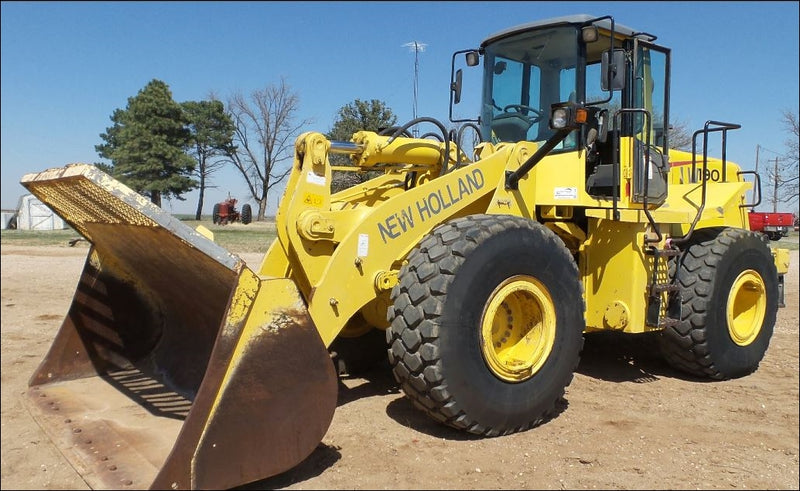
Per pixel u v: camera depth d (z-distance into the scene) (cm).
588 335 670
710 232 539
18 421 384
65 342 420
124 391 402
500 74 524
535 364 380
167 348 440
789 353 642
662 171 501
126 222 352
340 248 363
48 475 314
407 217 389
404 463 330
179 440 263
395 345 352
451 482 311
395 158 431
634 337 646
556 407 436
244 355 281
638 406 448
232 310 280
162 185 3784
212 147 4294
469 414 352
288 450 292
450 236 360
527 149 451
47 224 3278
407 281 353
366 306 445
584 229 489
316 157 377
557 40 485
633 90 486
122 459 300
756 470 343
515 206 439
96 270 433
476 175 420
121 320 445
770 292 569
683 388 503
